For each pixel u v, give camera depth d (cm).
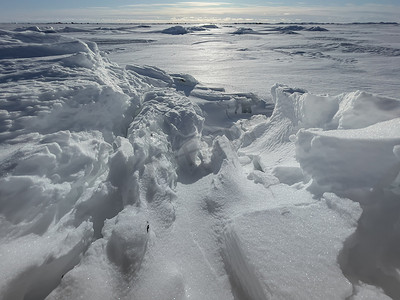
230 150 351
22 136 313
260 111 716
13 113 339
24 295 189
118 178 287
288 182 293
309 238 188
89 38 3534
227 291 190
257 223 205
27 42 700
